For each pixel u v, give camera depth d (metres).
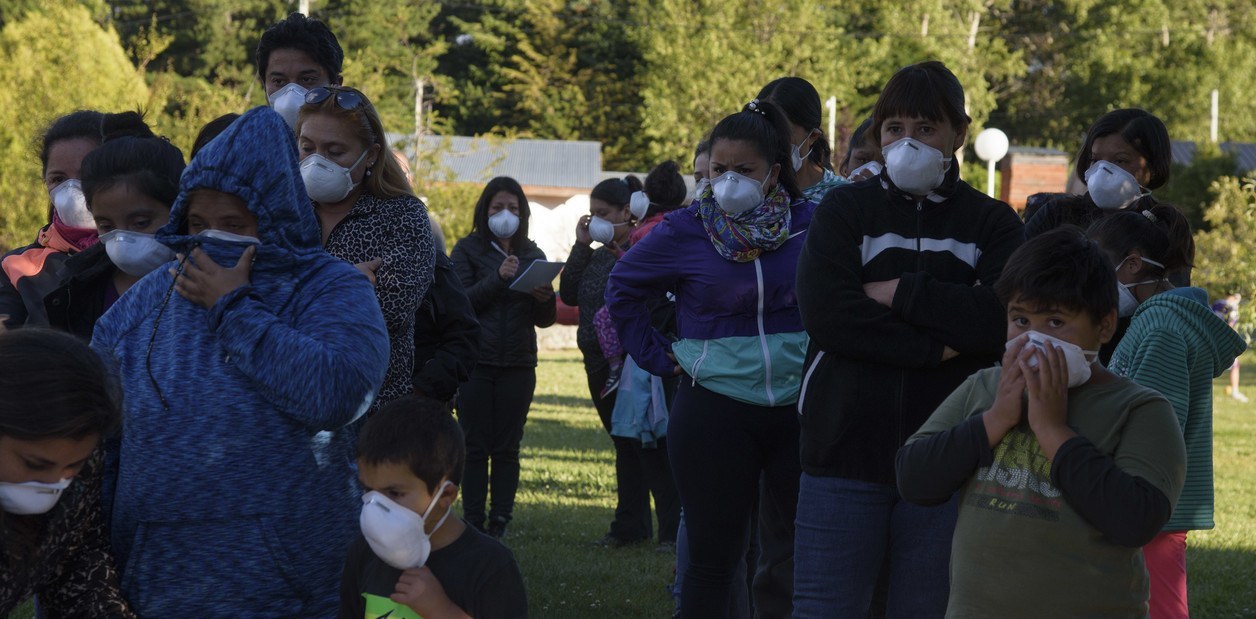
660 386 7.18
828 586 3.69
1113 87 60.12
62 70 23.22
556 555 7.04
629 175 8.04
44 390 2.33
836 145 38.03
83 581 2.80
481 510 7.38
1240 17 63.91
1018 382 2.88
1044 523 2.83
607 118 54.25
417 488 2.77
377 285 3.70
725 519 4.27
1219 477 11.30
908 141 3.62
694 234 4.39
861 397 3.65
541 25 55.47
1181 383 3.91
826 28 53.69
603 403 7.56
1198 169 37.12
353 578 2.92
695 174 5.34
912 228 3.74
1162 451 2.78
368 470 2.79
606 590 6.25
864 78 53.38
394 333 3.81
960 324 3.57
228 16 50.97
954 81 3.72
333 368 2.82
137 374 2.89
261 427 2.85
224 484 2.83
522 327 7.38
